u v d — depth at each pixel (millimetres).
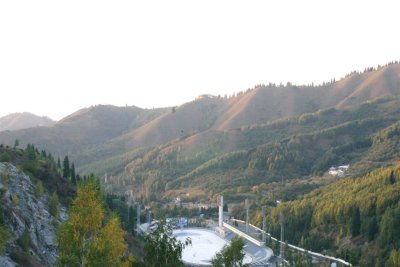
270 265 188125
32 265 72250
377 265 160750
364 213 199500
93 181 48031
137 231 179250
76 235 45562
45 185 130375
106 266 45469
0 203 84562
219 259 60719
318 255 191875
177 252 50156
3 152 129375
